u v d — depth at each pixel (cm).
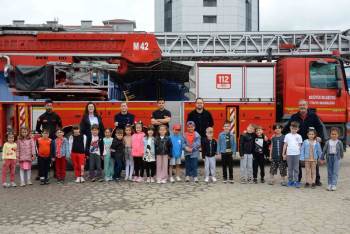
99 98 1153
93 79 1148
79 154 906
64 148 916
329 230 536
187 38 1900
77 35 1178
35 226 559
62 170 926
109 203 691
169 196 745
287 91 1122
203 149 905
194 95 1138
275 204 680
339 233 524
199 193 772
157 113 947
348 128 1123
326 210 640
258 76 1123
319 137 865
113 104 1092
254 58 1884
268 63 1121
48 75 1099
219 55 1841
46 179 884
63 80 1136
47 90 1099
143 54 1194
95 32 1190
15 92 1125
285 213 621
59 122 998
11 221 585
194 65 1139
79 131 917
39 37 1166
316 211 634
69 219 593
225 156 891
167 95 1364
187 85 1280
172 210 640
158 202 696
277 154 866
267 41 1898
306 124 875
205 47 1898
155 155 895
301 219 587
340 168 1102
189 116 939
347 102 1123
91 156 923
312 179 840
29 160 873
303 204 681
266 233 523
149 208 654
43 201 712
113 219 590
